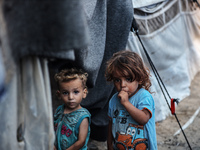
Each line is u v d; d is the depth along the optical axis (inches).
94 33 77.3
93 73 79.8
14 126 45.1
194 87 180.1
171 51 151.6
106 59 90.7
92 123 99.7
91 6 71.3
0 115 43.1
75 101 67.9
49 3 37.9
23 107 47.4
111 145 75.4
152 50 131.5
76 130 69.1
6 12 37.4
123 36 88.5
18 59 40.2
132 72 64.7
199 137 123.8
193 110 149.8
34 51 39.4
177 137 124.2
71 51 45.0
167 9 141.6
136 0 110.5
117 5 86.5
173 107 82.3
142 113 64.6
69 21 38.4
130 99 68.9
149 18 125.4
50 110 49.9
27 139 49.3
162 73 146.7
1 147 44.8
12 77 41.0
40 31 38.9
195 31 185.5
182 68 166.2
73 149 68.6
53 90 126.1
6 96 42.4
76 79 66.8
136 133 67.2
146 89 72.8
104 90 93.7
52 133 51.4
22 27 38.6
